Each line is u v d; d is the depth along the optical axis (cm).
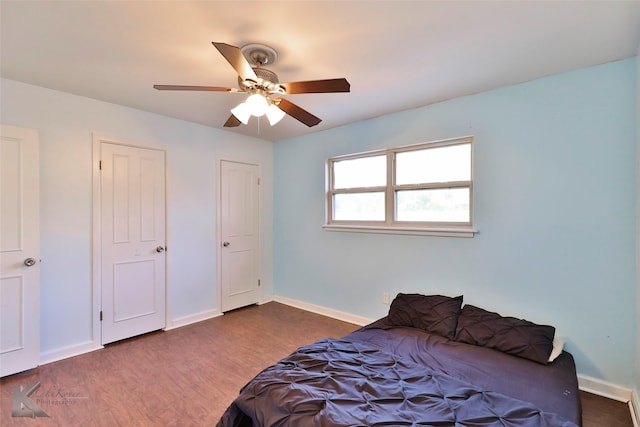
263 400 142
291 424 126
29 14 159
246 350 283
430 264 295
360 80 238
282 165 432
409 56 203
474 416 128
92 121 279
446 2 150
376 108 302
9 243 231
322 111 312
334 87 181
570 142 223
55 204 260
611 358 210
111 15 160
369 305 341
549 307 233
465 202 282
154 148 321
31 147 241
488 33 176
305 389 142
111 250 293
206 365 255
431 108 291
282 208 432
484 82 243
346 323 353
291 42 186
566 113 225
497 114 254
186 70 223
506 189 251
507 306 252
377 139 330
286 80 237
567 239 226
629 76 203
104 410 196
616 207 207
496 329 221
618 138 206
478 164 265
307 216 401
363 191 352
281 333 323
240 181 404
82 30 174
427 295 295
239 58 155
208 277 370
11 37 180
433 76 232
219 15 161
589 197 217
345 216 371
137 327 311
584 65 214
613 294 209
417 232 302
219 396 212
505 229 252
